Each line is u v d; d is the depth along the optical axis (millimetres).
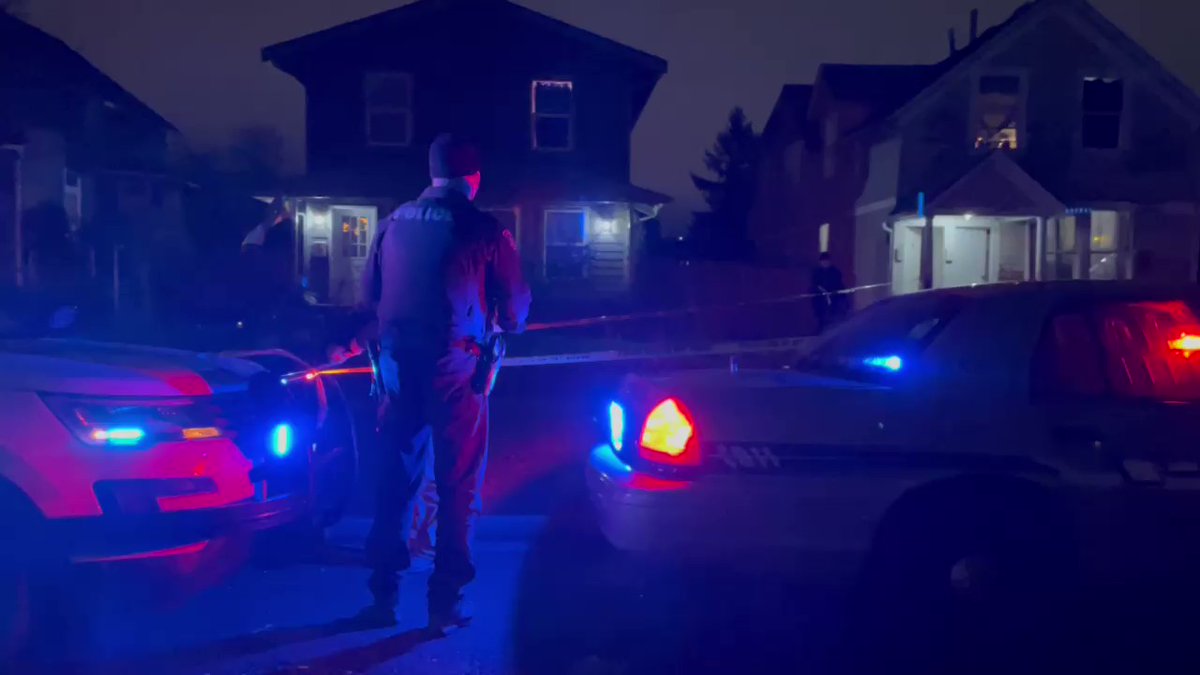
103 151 25328
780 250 33719
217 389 5031
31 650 4613
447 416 4836
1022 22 23703
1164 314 5027
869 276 25953
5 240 21594
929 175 23969
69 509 4473
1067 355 4926
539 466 8664
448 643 4984
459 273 4770
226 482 4816
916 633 4906
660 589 5840
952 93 23906
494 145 24188
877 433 4660
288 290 21781
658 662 4801
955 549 4695
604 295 24344
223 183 31500
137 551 4562
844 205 27438
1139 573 4680
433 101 24062
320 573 6027
